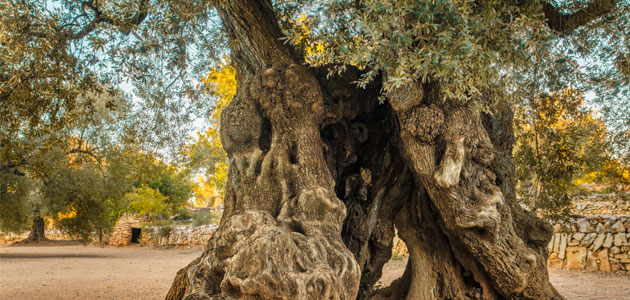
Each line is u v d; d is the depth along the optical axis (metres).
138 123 8.85
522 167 7.77
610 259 12.12
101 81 7.38
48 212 21.91
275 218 4.91
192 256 21.83
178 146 8.95
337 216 4.87
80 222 20.66
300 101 5.31
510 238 5.27
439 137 5.04
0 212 18.23
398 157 6.53
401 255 16.95
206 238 25.19
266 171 5.13
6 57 5.51
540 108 7.36
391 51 3.98
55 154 17.14
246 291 3.64
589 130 7.92
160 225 28.98
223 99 11.75
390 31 3.76
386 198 6.65
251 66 5.87
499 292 5.65
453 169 4.82
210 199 45.97
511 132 6.26
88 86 7.28
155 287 11.34
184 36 6.62
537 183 8.00
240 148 5.48
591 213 16.67
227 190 5.67
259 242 3.79
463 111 5.00
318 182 5.07
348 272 4.34
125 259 20.09
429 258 6.18
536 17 4.07
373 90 6.32
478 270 5.74
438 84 4.87
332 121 6.10
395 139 6.13
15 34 5.43
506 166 6.13
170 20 5.85
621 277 11.22
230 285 3.77
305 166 5.12
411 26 4.09
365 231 6.61
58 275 13.80
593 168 8.28
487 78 4.08
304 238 4.33
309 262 4.06
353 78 6.16
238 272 3.75
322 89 6.07
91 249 26.78
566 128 7.73
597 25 5.75
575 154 7.77
